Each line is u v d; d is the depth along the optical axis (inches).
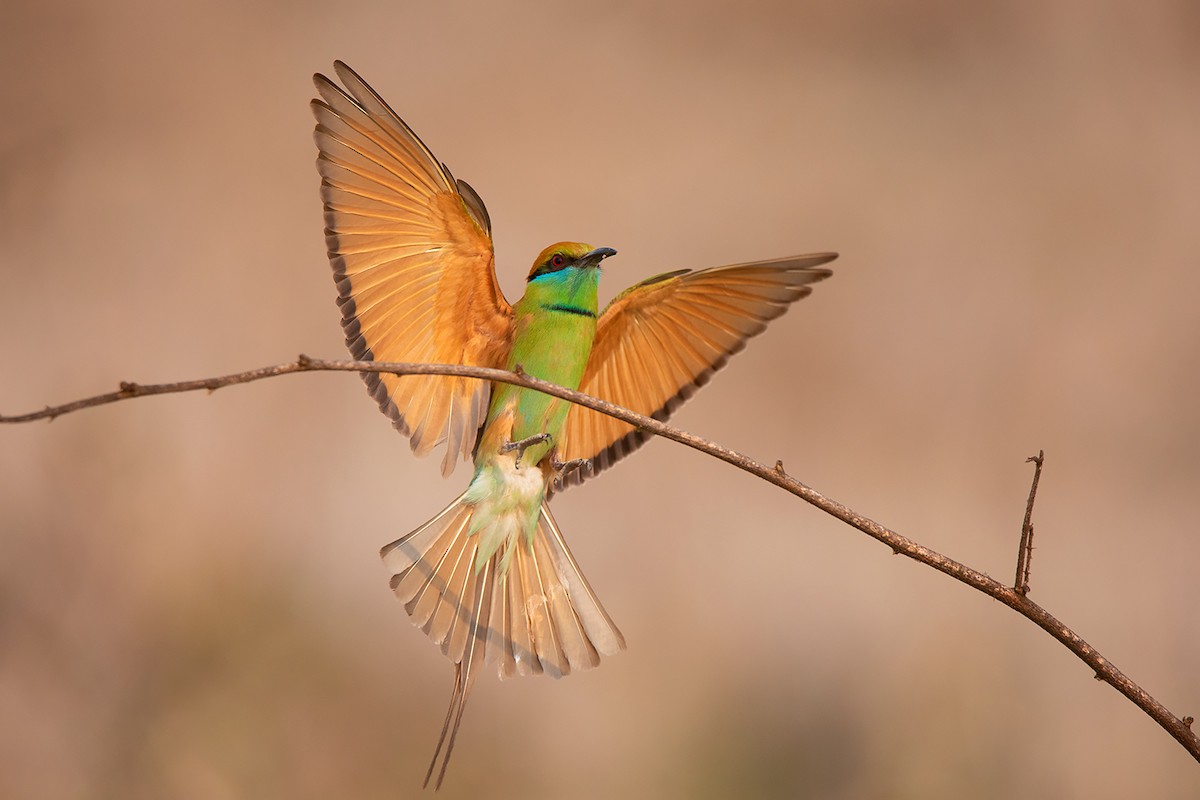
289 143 945.5
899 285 906.1
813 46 1076.5
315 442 725.3
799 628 652.7
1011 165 1002.1
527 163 978.1
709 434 780.0
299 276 869.2
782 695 597.6
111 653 559.5
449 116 991.0
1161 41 1072.8
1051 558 703.7
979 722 559.8
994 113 1045.8
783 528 709.9
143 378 788.6
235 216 899.4
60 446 633.0
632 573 677.9
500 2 1045.2
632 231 944.9
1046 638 605.9
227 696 546.0
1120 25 1081.4
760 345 825.5
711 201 964.0
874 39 1087.0
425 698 578.6
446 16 1026.1
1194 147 1009.5
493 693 577.9
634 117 1010.7
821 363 836.6
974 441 797.2
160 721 537.3
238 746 534.3
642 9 1062.4
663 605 651.5
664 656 619.8
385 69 1002.1
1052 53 1086.4
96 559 593.0
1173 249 938.7
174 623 570.3
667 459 726.5
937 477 772.6
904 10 1087.0
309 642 573.3
